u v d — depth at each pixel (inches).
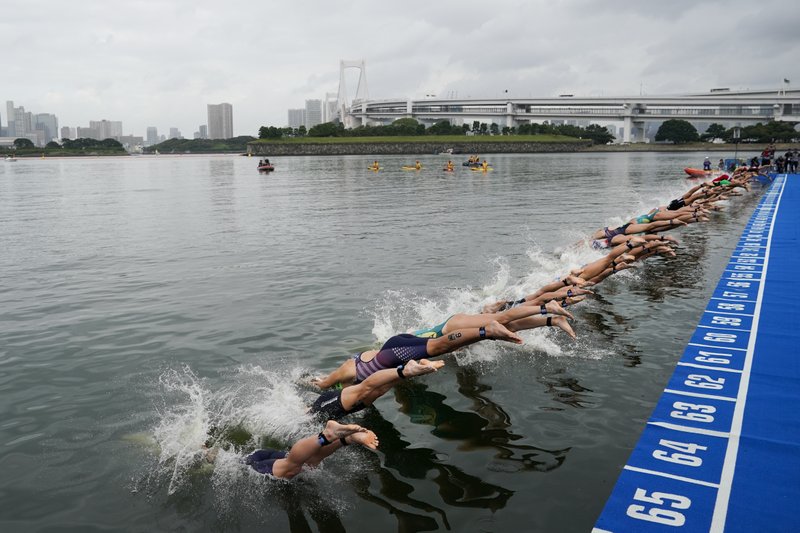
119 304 456.1
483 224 862.5
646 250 452.8
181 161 5915.4
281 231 827.4
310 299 459.8
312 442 213.2
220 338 374.0
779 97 5782.5
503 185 1667.1
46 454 241.4
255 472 227.6
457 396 287.7
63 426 264.4
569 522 189.6
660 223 563.5
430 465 227.3
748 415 255.8
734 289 463.8
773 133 5585.6
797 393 275.9
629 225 584.4
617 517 191.0
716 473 212.7
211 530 193.8
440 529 189.2
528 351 342.6
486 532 186.7
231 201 1321.4
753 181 1430.9
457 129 6722.4
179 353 350.0
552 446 237.8
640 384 294.0
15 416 273.9
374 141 5772.6
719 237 709.9
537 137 6378.0
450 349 274.5
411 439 247.6
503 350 344.2
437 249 665.0
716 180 892.6
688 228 786.2
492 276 530.3
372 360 282.0
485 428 255.1
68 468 231.5
